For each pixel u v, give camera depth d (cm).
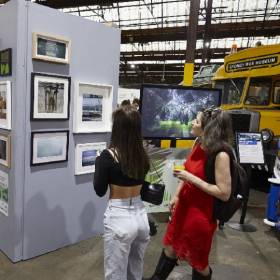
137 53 1655
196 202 190
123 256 173
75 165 292
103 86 302
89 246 300
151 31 1305
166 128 342
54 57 259
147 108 332
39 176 267
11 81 247
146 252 298
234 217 412
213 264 284
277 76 533
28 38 242
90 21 287
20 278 242
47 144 266
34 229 270
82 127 290
